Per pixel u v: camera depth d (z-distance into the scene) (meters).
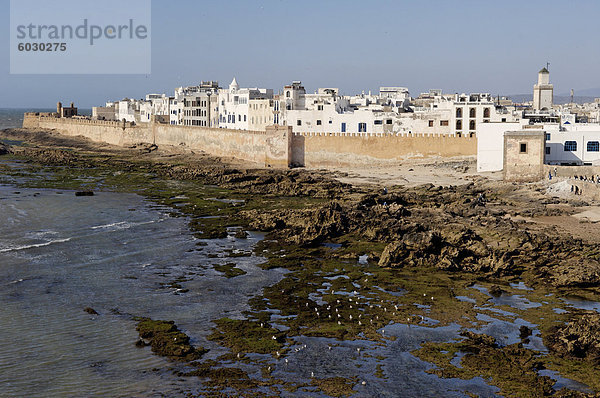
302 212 104.75
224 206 121.50
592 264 75.56
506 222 96.56
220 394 46.72
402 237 87.50
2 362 51.31
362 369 51.09
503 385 48.09
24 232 95.81
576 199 116.56
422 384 48.56
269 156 181.25
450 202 119.50
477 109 180.75
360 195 130.00
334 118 191.25
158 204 124.06
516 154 133.62
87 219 107.19
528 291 71.06
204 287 71.50
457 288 71.75
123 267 78.94
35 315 61.72
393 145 176.25
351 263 82.19
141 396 46.50
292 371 50.62
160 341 55.41
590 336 54.38
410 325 60.34
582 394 46.16
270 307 65.19
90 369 50.56
